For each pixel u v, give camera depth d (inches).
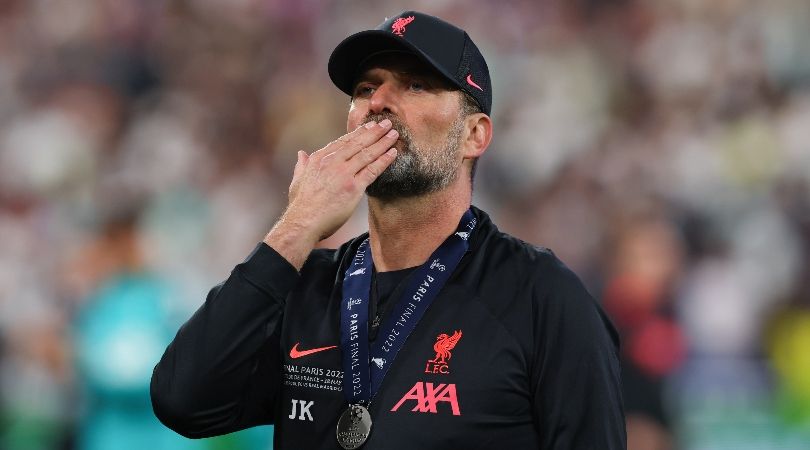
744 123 1651.1
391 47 357.1
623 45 1861.5
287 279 348.5
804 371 1160.2
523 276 350.3
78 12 1913.1
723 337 1224.8
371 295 365.1
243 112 1772.9
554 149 1617.9
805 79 1776.6
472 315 345.1
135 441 794.2
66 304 1034.7
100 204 1337.4
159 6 1926.7
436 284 355.6
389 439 332.8
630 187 1491.1
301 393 353.4
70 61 1840.6
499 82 1808.6
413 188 355.9
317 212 352.2
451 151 359.6
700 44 1817.2
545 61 1834.4
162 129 1636.3
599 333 341.7
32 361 986.7
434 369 339.0
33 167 1621.6
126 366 794.2
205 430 355.3
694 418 1057.5
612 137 1656.0
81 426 859.4
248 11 1934.1
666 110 1729.8
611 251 1092.5
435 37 359.9
